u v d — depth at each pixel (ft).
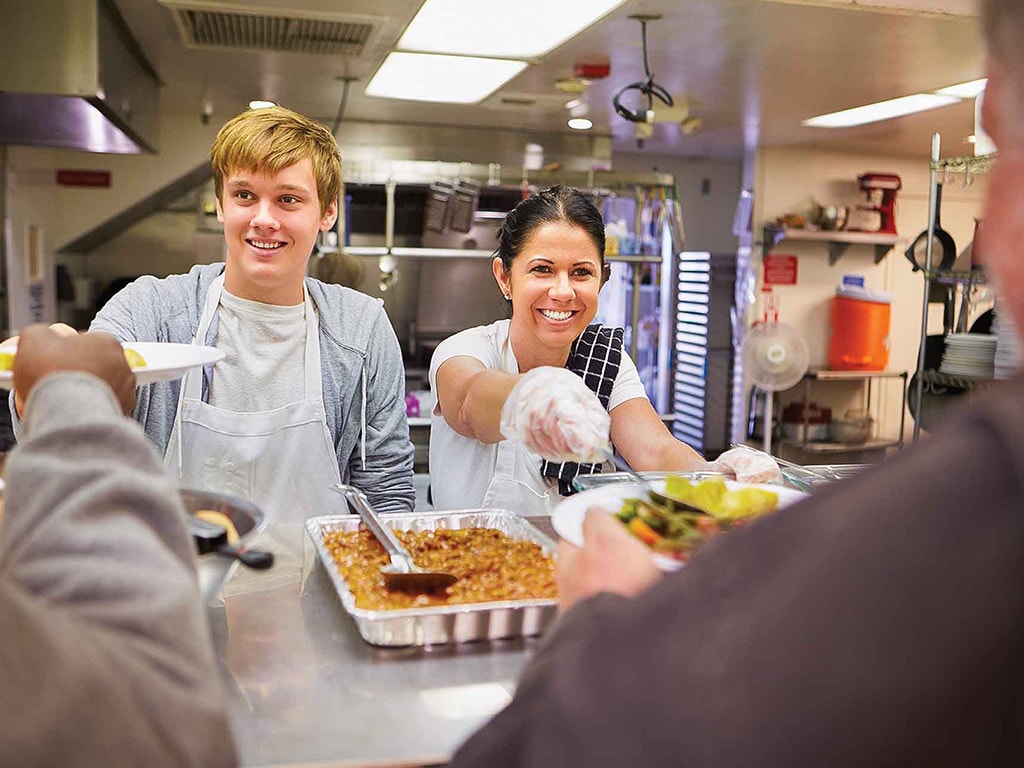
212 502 3.53
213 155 5.43
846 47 10.01
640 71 11.38
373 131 16.24
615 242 15.07
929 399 10.03
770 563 1.49
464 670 3.26
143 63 11.12
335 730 2.81
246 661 3.27
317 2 8.49
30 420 2.30
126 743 1.77
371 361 6.07
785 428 19.11
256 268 5.43
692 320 20.75
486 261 16.60
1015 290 1.49
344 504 5.89
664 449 5.57
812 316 19.66
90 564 1.95
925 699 1.35
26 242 13.55
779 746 1.36
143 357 4.02
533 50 10.27
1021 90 1.45
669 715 1.43
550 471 5.61
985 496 1.40
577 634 1.73
